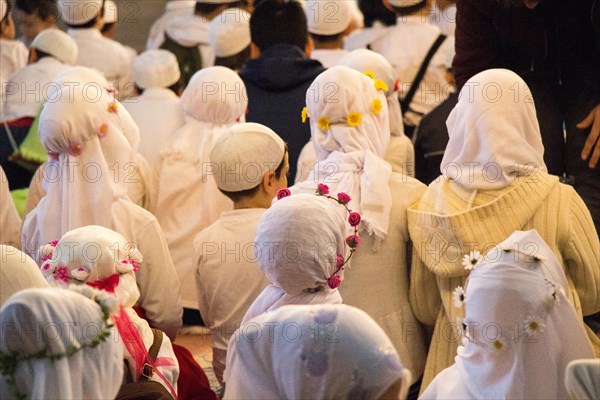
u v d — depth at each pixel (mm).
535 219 6355
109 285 5410
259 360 4359
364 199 6602
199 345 8602
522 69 8242
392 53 10406
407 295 6781
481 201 6434
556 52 8188
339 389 4195
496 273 4938
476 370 4984
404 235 6746
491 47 8289
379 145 6992
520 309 4875
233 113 8930
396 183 6859
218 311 7027
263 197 7047
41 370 4320
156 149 9438
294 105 9117
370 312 6602
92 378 4430
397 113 8359
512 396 4863
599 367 4504
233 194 7039
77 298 4445
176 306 7145
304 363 4207
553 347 4879
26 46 12773
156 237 7066
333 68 6992
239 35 10828
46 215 7062
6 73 12367
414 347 6770
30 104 10562
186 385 6164
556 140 8078
